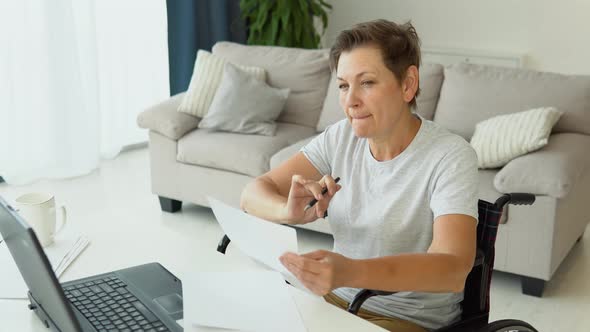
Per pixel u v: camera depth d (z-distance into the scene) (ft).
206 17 16.74
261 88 12.13
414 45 4.95
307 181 5.02
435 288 4.41
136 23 15.43
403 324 5.31
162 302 4.64
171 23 15.96
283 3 15.93
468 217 4.79
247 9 16.34
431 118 11.37
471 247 4.66
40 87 13.57
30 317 4.58
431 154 5.19
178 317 4.45
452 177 4.99
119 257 5.41
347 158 5.63
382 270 4.29
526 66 15.98
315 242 11.26
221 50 13.24
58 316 4.01
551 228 9.12
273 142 11.51
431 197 5.14
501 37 16.15
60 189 13.43
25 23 13.12
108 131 15.11
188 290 4.68
